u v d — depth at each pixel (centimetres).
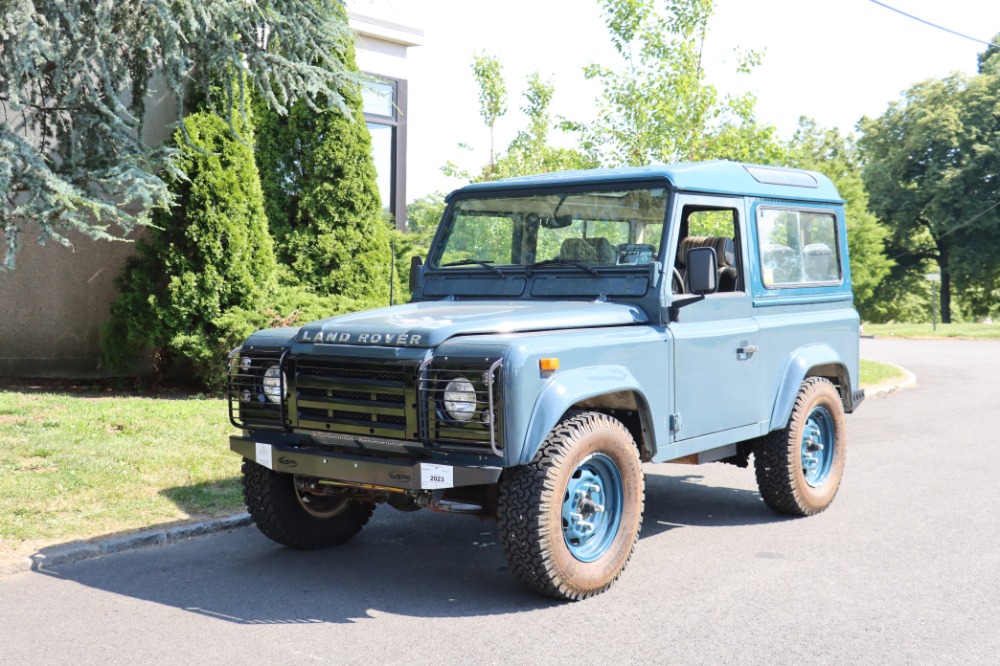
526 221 638
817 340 720
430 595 520
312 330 529
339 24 977
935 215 5350
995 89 5247
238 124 1127
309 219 1309
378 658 428
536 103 2081
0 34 775
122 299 1136
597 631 463
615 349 527
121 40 886
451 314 536
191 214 1100
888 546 619
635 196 597
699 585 537
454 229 671
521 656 430
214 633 459
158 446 832
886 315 6225
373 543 634
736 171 657
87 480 720
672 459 575
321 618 482
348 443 511
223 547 616
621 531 530
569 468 493
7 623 471
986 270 5397
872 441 1036
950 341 3020
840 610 494
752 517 706
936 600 510
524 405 468
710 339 602
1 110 1012
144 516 653
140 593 520
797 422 682
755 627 468
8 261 831
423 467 477
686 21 1434
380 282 1332
